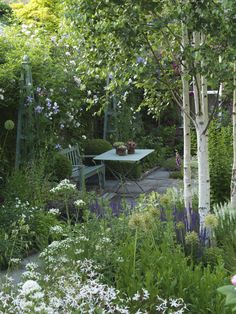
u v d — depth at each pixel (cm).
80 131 983
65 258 388
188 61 477
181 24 518
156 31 498
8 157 819
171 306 334
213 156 705
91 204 568
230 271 422
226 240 486
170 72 576
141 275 394
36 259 532
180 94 645
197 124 529
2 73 776
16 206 600
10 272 493
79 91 920
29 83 797
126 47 491
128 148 942
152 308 342
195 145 838
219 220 525
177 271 380
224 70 453
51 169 805
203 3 448
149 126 1345
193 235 451
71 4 520
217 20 452
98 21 500
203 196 526
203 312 345
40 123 805
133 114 1195
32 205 671
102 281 385
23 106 796
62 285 338
